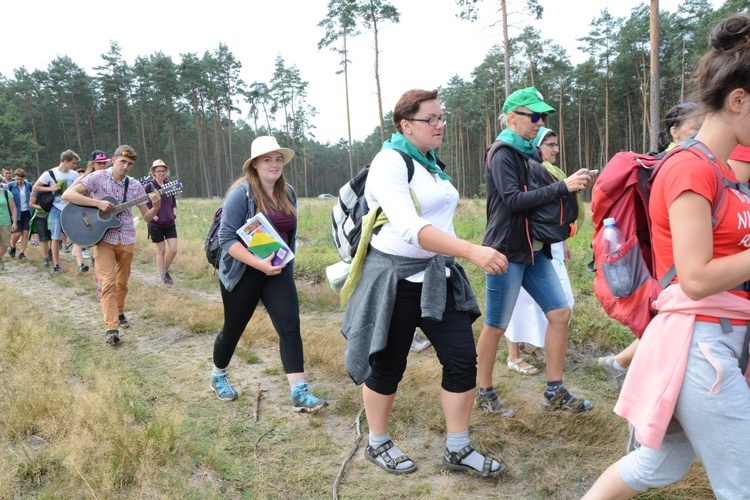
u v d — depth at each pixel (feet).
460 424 9.42
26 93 212.23
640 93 162.09
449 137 223.10
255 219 11.61
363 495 9.02
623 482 6.22
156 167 26.18
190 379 14.07
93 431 10.46
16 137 184.44
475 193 220.02
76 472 9.04
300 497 9.04
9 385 12.89
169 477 9.25
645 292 6.39
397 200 8.25
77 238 17.15
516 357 14.42
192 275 28.32
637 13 152.15
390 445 9.87
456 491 9.04
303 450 10.50
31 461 9.50
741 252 5.14
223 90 211.00
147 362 15.40
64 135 214.69
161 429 10.33
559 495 8.86
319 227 52.65
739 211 5.28
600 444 10.23
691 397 5.47
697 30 128.77
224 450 10.45
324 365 14.62
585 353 15.52
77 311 21.40
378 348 8.82
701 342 5.46
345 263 10.21
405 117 8.75
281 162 12.44
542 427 10.74
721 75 5.28
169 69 204.44
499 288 10.92
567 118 183.21
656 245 5.89
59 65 209.05
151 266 31.83
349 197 9.63
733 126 5.40
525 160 10.78
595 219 7.00
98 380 12.88
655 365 5.75
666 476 5.98
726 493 5.42
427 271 8.79
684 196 5.28
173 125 209.15
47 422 10.88
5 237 30.91
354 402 12.42
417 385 12.84
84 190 17.98
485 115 182.39
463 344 9.12
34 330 16.99
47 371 13.82
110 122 209.56
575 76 170.91
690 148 5.45
